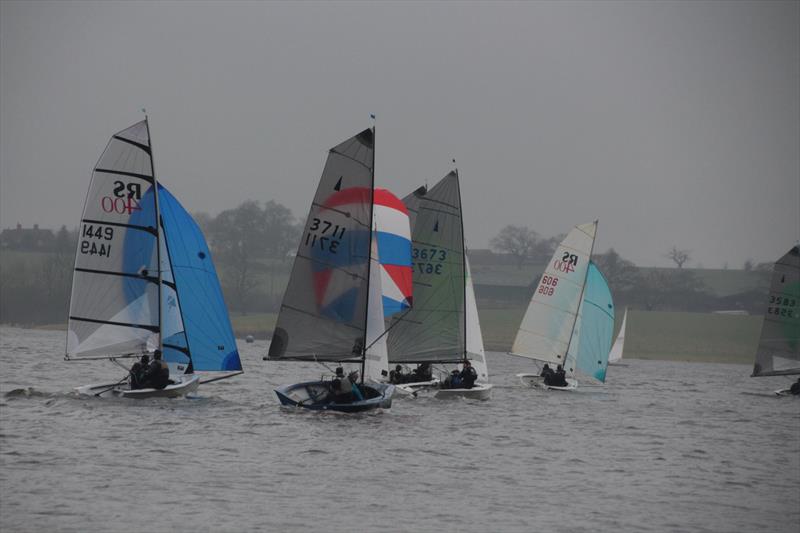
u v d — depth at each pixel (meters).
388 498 81.38
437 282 159.00
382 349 133.50
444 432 117.44
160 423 110.69
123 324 125.38
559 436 122.38
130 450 94.75
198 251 133.00
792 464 109.06
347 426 115.88
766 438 131.38
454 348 159.50
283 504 77.56
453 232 159.62
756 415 162.88
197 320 133.25
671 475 99.31
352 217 126.12
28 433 101.31
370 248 126.81
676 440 125.50
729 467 105.81
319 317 125.94
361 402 121.81
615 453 111.62
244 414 120.69
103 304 124.62
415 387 152.88
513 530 74.00
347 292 126.31
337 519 74.19
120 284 124.94
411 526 73.50
